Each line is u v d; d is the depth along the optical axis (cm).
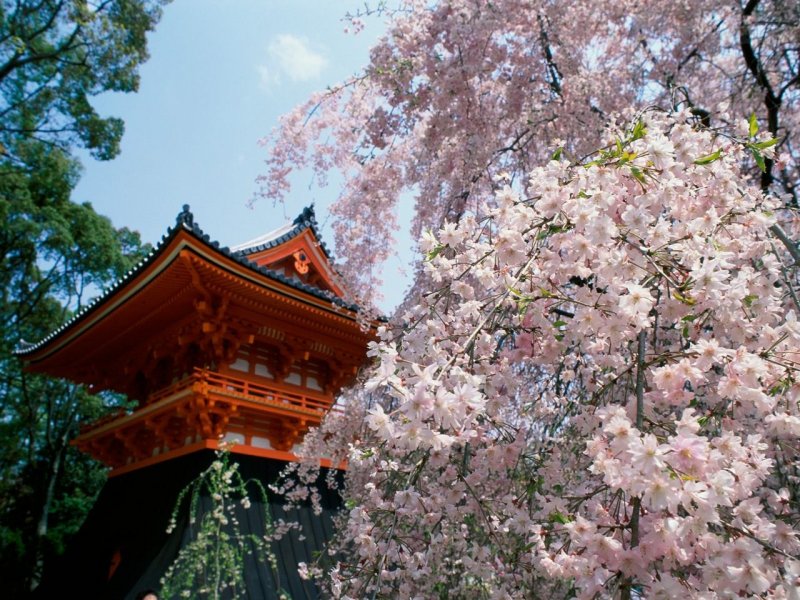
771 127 577
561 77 562
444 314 291
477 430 289
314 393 1009
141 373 1148
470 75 495
